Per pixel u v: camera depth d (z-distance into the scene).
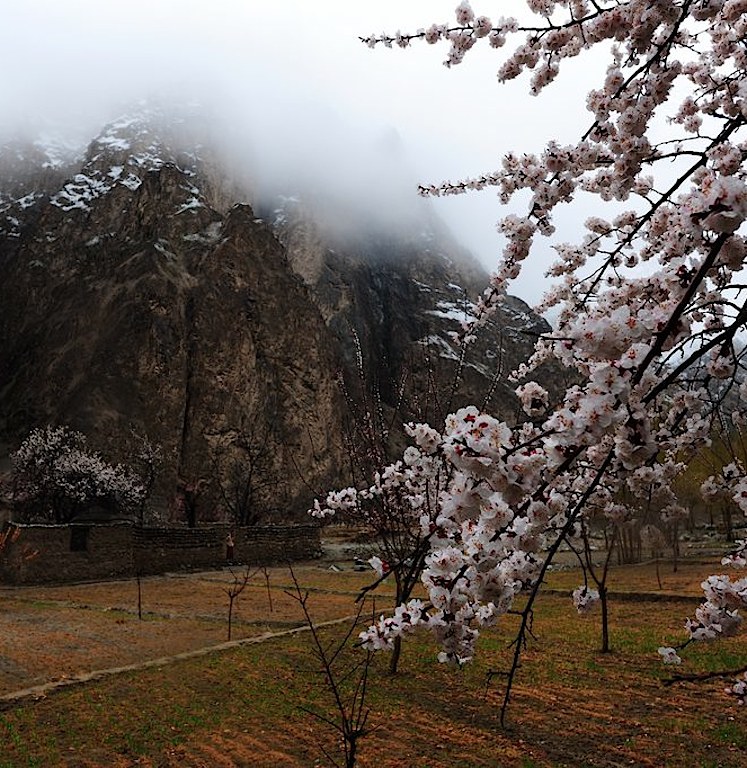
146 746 6.02
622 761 5.53
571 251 4.78
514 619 12.23
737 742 5.85
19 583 19.02
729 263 2.29
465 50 4.12
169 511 38.00
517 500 2.28
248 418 45.47
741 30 3.59
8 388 46.91
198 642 10.49
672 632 10.77
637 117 3.34
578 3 3.96
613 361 2.20
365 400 9.20
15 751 5.92
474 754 5.72
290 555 27.62
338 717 6.70
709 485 3.69
